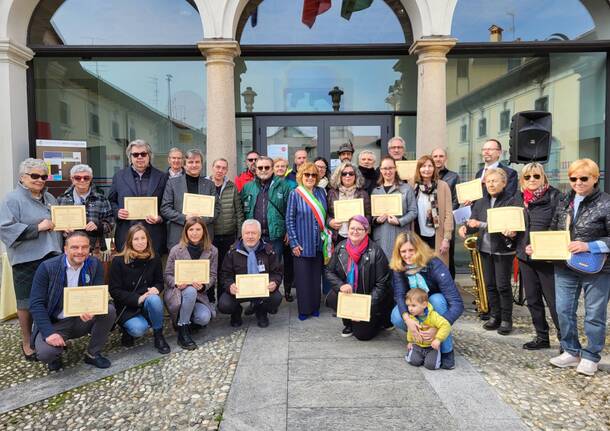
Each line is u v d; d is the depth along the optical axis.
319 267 4.55
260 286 4.04
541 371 3.31
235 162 6.34
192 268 3.94
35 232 3.63
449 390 2.99
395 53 6.87
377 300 3.79
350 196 4.50
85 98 6.84
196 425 2.62
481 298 4.55
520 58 6.92
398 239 3.51
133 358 3.67
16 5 6.07
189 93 6.86
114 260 3.83
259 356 3.58
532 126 4.27
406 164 4.86
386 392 2.96
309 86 6.98
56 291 3.42
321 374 3.24
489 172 4.11
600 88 6.96
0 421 2.76
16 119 6.15
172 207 4.50
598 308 3.20
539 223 3.71
